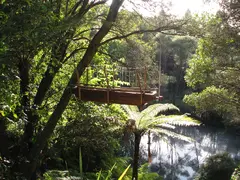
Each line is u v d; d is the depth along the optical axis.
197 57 10.60
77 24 4.46
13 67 3.50
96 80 7.34
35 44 3.46
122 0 5.69
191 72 10.42
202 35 6.17
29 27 3.10
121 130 8.09
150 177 9.56
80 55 7.56
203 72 9.95
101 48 7.30
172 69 27.97
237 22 8.19
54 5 3.98
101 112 7.76
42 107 5.73
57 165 8.12
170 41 24.19
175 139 18.31
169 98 25.03
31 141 5.81
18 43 3.30
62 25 3.83
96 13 6.70
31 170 5.66
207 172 10.45
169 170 13.91
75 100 6.71
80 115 7.17
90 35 6.91
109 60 7.84
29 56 4.42
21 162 5.47
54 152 7.42
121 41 6.70
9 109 2.77
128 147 12.75
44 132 5.70
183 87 27.12
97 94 5.50
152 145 16.27
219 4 8.26
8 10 3.30
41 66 5.30
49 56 5.21
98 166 9.31
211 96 9.77
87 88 5.67
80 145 8.11
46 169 7.36
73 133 7.49
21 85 5.09
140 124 7.88
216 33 6.67
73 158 9.14
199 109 10.57
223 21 7.95
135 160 8.00
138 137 7.98
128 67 6.02
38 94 5.79
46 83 5.74
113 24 5.93
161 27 5.99
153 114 8.12
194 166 14.30
